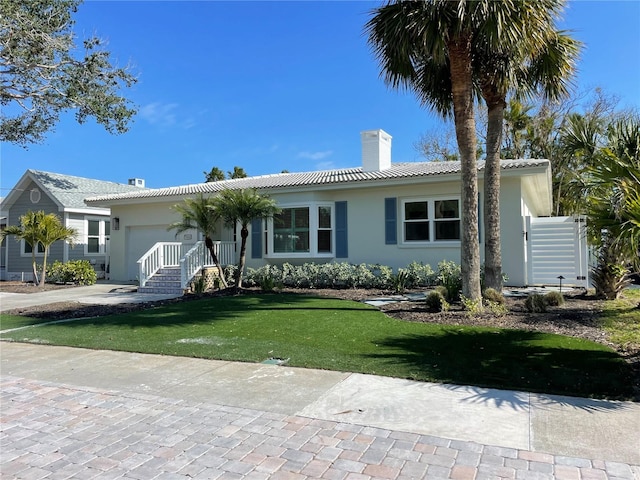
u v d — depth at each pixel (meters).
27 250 23.92
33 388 5.35
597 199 6.27
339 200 15.95
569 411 4.20
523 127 27.38
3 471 3.30
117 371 6.00
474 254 9.06
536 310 9.13
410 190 15.00
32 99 20.14
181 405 4.65
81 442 3.79
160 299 13.38
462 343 6.67
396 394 4.77
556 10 8.61
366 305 10.67
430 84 10.30
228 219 14.47
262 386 5.18
